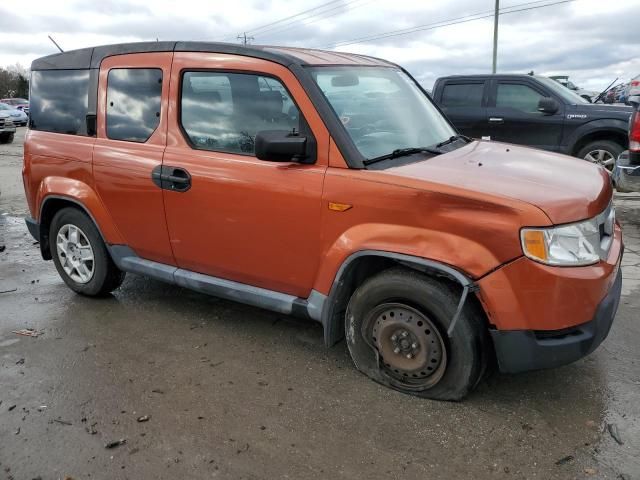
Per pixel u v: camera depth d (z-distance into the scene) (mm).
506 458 2699
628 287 4832
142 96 4016
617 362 3561
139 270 4234
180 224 3854
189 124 3805
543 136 9172
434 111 4371
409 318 3109
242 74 3551
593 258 2885
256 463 2697
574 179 3252
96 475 2633
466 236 2832
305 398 3230
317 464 2684
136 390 3338
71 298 4785
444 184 2910
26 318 4387
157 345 3906
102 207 4273
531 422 2967
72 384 3412
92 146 4254
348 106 3453
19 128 29891
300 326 4172
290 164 3332
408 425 2965
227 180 3541
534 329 2811
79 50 4461
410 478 2582
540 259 2730
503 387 3293
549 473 2594
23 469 2676
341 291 3301
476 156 3619
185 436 2904
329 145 3219
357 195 3088
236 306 4559
